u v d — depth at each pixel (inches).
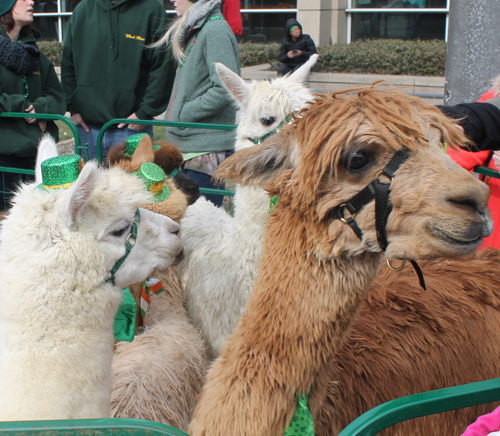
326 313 75.1
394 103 73.9
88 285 84.7
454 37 205.6
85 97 229.6
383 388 91.0
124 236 92.4
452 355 97.5
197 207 153.1
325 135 73.2
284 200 80.2
